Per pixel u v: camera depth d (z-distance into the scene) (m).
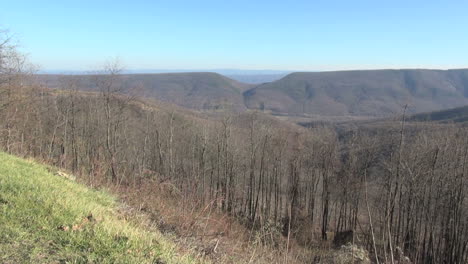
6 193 4.47
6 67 16.22
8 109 16.67
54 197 4.70
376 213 24.92
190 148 29.42
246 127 30.69
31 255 3.10
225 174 26.62
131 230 4.25
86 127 22.84
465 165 18.56
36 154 17.75
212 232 6.73
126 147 25.81
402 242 21.25
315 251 11.98
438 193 20.19
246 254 6.12
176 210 7.23
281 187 34.56
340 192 28.88
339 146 28.59
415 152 18.64
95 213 4.61
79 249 3.42
